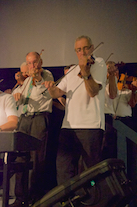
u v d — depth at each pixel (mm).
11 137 2307
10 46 6398
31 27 6312
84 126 2916
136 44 5680
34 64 4266
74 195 2301
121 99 4770
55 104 5051
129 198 2451
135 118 5215
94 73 2992
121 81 4793
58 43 6129
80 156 3102
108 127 4180
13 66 6332
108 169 2328
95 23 5930
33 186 4020
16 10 6441
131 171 3865
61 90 3320
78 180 2299
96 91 2852
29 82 4508
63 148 3033
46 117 4250
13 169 2871
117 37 5793
